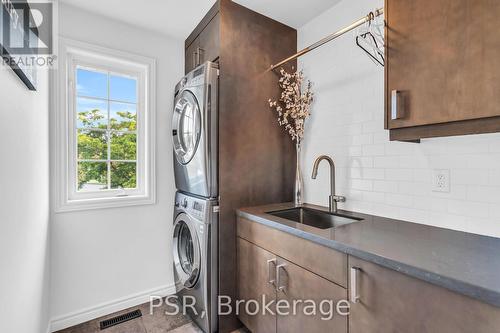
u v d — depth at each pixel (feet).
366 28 4.54
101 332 5.75
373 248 3.10
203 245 5.54
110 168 6.83
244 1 5.82
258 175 6.24
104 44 6.42
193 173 5.94
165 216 7.37
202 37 6.47
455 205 3.99
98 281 6.35
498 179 3.57
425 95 3.34
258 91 6.24
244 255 5.50
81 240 6.14
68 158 6.16
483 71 2.85
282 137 6.68
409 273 2.59
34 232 4.26
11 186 3.19
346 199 5.65
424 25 3.34
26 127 3.82
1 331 2.86
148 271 7.08
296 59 6.95
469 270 2.45
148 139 7.09
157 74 7.22
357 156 5.43
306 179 6.72
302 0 5.78
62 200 5.87
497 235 3.56
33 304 4.22
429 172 4.30
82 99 6.42
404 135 3.67
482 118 2.93
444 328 2.37
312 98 6.44
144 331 5.80
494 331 2.08
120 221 6.68
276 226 4.48
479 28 2.87
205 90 5.45
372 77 5.14
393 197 4.80
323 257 3.62
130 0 5.79
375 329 2.95
